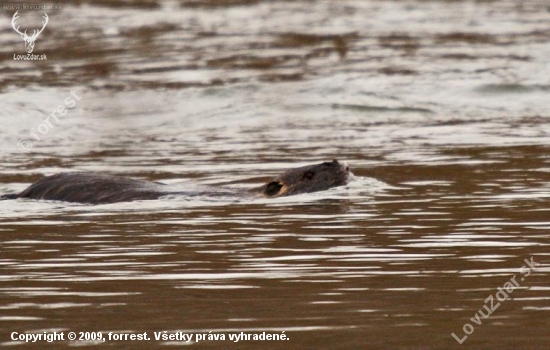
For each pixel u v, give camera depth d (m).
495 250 30.81
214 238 33.25
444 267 28.77
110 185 42.16
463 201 39.62
